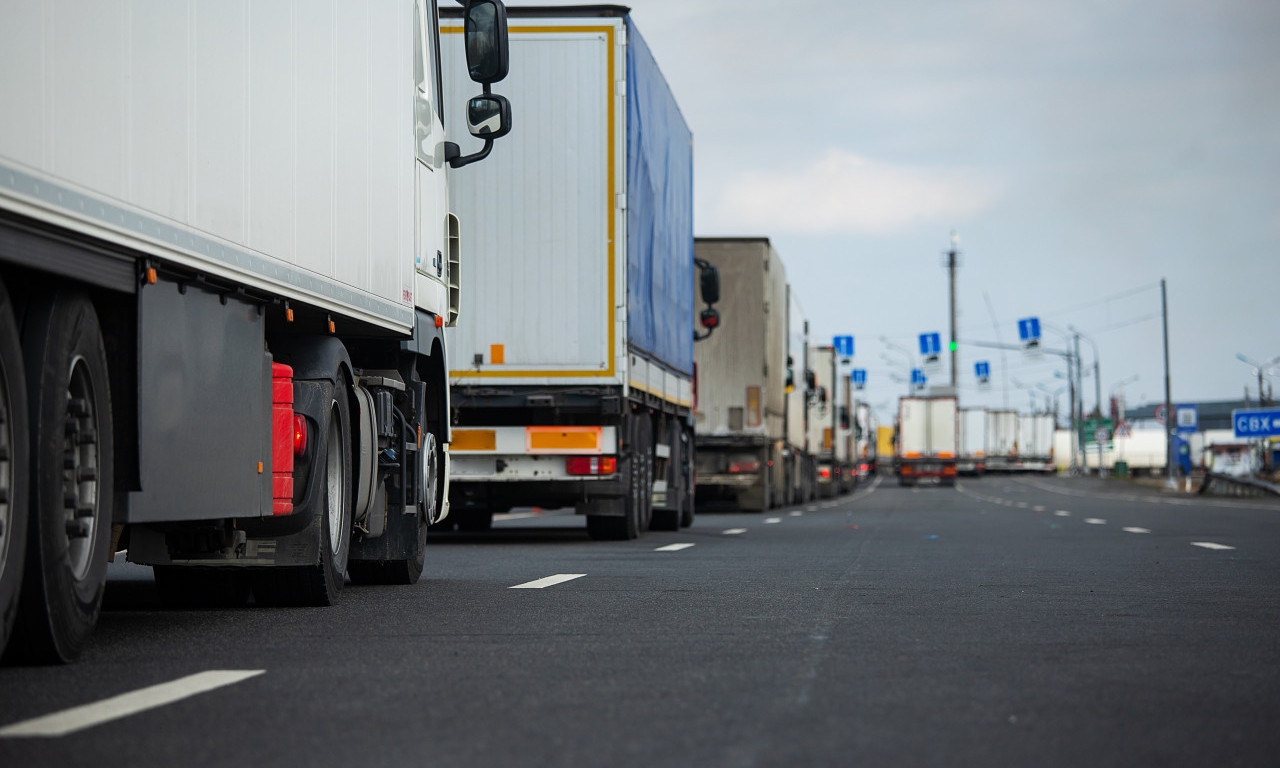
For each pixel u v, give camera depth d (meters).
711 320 32.09
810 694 7.25
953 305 151.50
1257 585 14.09
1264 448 103.81
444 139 14.98
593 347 22.20
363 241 12.09
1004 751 5.86
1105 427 128.38
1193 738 6.15
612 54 22.20
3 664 7.98
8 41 6.68
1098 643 9.35
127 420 8.20
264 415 10.26
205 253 8.92
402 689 7.38
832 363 66.75
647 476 25.08
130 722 6.41
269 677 7.77
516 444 22.33
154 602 12.10
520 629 10.09
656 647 9.09
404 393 13.82
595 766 5.56
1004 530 27.81
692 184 30.72
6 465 7.18
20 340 7.41
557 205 22.23
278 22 10.23
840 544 22.31
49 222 7.06
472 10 13.62
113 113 7.73
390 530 13.57
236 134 9.44
